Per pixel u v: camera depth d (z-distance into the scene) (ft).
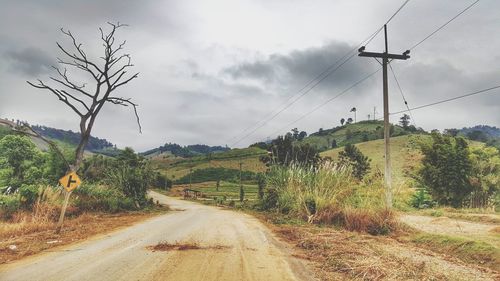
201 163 561.02
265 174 77.61
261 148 610.24
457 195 133.59
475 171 135.54
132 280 22.41
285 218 58.34
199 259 28.43
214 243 36.01
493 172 135.13
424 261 27.86
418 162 143.74
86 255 30.32
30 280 22.59
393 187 54.65
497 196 115.55
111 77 54.54
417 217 62.75
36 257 30.12
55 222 58.23
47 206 62.44
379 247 33.91
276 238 40.70
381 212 47.52
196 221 60.59
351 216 48.03
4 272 24.88
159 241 37.24
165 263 26.94
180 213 87.20
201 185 419.95
